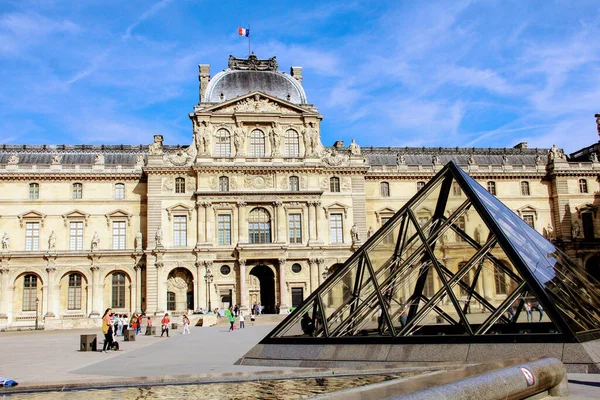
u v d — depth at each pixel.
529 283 30.31
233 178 106.44
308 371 28.53
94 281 104.38
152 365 38.22
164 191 106.12
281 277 103.44
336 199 109.88
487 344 29.69
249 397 22.67
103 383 27.30
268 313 110.56
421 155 127.75
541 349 28.27
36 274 104.06
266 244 103.50
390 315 34.22
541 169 121.50
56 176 107.56
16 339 73.38
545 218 120.31
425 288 35.50
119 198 109.31
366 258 36.94
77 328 98.00
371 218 115.31
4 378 30.52
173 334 76.19
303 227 107.00
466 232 35.12
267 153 108.81
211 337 66.44
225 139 108.38
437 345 30.97
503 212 36.41
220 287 103.81
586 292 33.53
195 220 105.88
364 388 14.75
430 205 38.50
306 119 109.94
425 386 14.40
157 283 102.19
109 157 117.12
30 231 106.50
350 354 33.03
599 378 25.33
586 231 120.00
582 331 29.06
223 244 105.19
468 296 33.69
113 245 107.81
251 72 114.88
